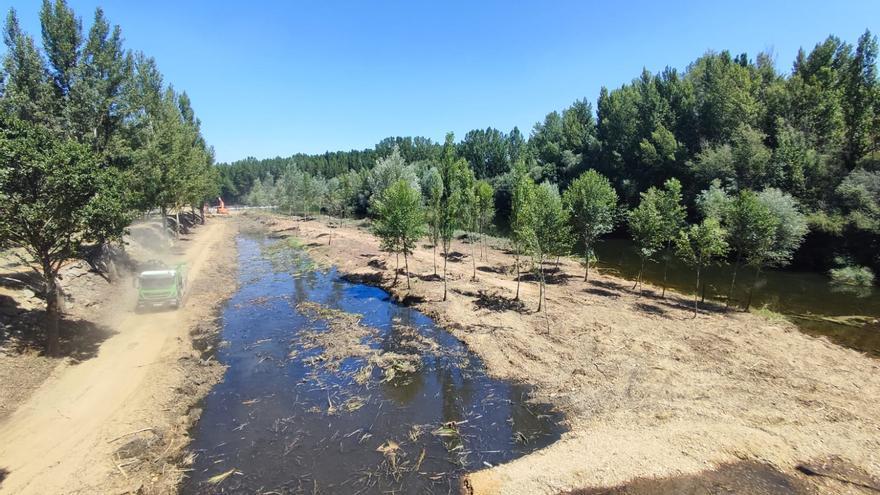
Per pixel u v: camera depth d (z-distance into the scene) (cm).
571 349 1747
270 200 10006
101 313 2058
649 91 5869
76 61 2356
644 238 2672
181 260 3656
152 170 3519
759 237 2236
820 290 2856
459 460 1112
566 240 2320
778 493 947
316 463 1102
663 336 1861
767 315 2214
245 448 1164
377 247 4297
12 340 1501
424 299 2500
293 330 2098
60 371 1458
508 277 3086
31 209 1355
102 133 2511
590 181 2934
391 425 1278
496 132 8962
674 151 5147
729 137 4750
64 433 1152
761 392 1370
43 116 2142
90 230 1589
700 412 1259
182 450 1152
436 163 8681
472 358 1752
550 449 1129
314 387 1519
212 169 7188
